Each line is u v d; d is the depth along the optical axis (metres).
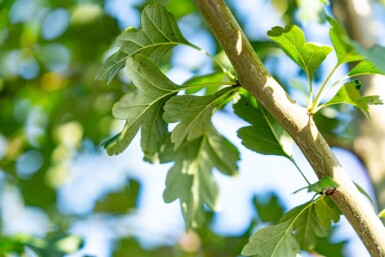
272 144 0.71
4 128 1.23
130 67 0.67
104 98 1.11
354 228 0.65
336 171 0.65
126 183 1.24
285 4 0.99
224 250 1.04
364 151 0.84
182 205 0.75
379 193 0.82
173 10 1.09
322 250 0.87
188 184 0.75
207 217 1.06
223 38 0.65
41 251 0.85
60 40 1.15
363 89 0.83
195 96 0.68
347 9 0.87
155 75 0.68
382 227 0.65
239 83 0.67
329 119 0.92
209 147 0.76
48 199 1.25
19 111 1.23
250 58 0.65
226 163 0.76
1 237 0.86
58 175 1.25
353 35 0.87
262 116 0.71
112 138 0.71
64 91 1.19
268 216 0.97
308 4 0.79
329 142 0.85
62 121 1.16
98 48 1.14
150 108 0.69
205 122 0.69
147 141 0.70
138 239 1.15
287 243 0.69
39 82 1.20
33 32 1.18
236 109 0.71
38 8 1.16
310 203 0.69
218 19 0.65
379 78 0.84
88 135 1.16
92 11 1.12
